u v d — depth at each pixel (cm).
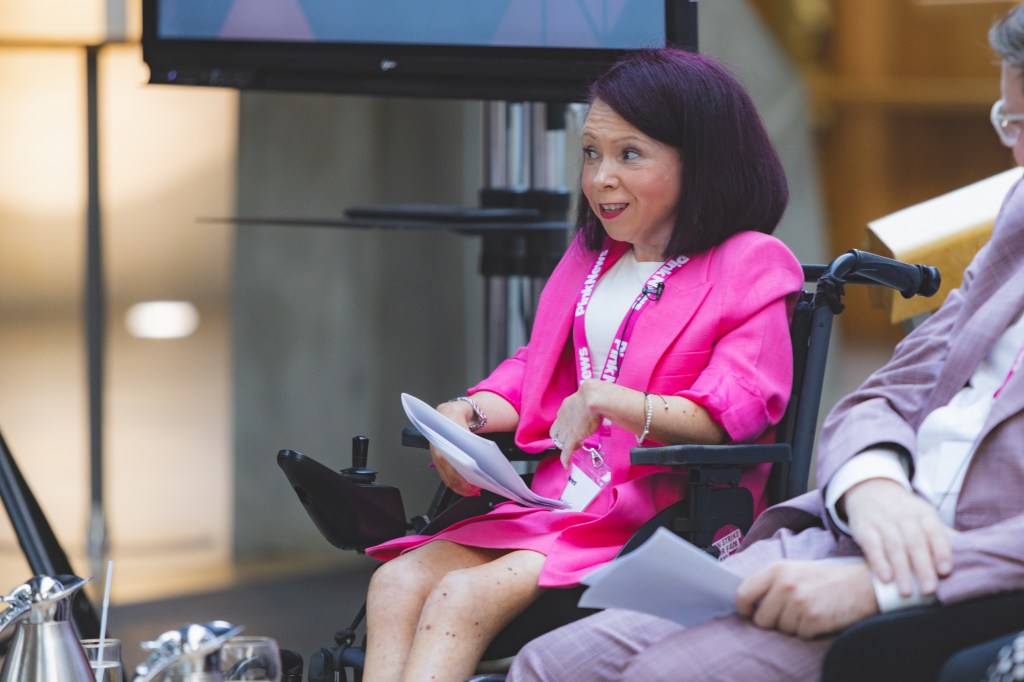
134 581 958
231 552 1077
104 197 1020
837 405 379
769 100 1430
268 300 1126
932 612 311
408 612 416
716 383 408
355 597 923
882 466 347
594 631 361
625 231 442
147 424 1127
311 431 1117
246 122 1124
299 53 626
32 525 539
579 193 470
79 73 1120
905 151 1559
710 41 1352
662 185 436
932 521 325
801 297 443
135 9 1097
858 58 1530
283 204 1123
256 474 1105
